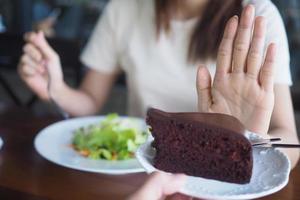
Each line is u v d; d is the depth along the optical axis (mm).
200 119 505
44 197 584
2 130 830
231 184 475
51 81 970
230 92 561
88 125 841
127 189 606
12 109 963
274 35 842
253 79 549
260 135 555
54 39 1151
